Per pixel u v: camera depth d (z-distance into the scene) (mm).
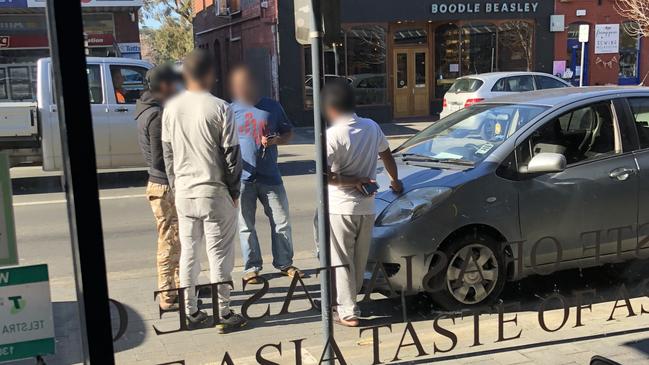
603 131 4629
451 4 17719
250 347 3770
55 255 5195
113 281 5047
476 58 18578
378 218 4133
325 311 3252
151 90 3930
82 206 2229
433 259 4082
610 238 4523
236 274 5219
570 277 5066
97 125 8578
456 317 3926
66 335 3490
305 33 3080
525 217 4258
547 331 3834
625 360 3453
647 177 4586
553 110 4535
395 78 17766
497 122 4730
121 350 3717
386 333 3986
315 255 5859
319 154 3115
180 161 3711
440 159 4613
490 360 3480
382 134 3912
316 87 3043
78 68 2146
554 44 19406
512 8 18688
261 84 3736
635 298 4504
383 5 16875
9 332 2633
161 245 4207
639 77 20562
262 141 4734
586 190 4406
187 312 3602
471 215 4137
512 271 4312
